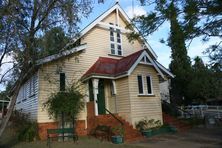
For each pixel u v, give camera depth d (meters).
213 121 23.06
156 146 14.25
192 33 11.19
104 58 22.28
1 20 11.76
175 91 38.59
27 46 12.50
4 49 12.45
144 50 20.39
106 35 23.14
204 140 15.52
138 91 19.52
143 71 20.34
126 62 20.41
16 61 12.90
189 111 26.77
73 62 20.11
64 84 19.25
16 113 23.59
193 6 10.66
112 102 20.44
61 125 18.50
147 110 19.75
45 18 12.87
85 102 19.64
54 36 13.45
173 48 12.69
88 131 19.23
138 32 12.52
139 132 17.69
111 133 16.47
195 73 14.82
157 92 20.98
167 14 11.20
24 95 25.16
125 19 24.67
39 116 17.98
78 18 13.31
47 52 13.29
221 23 10.99
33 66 13.41
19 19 12.32
